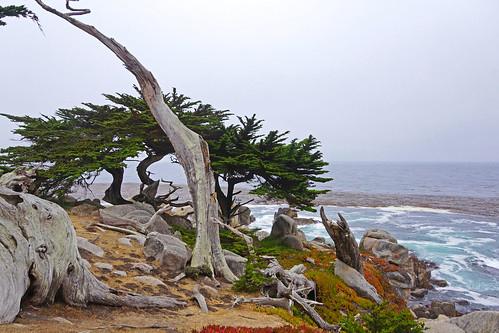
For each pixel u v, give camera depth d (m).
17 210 7.84
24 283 7.31
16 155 22.80
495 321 16.47
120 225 18.77
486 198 97.44
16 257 7.21
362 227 52.78
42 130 23.97
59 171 20.77
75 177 20.47
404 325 9.98
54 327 6.95
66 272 8.75
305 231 48.31
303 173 24.83
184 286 13.38
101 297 9.46
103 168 22.80
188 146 16.31
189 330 8.52
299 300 14.38
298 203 24.62
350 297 19.72
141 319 9.00
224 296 13.48
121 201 26.75
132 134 24.16
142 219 20.05
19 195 8.17
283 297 14.42
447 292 30.67
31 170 14.58
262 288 14.66
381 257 31.81
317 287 19.23
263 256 18.47
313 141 25.80
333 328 13.78
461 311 26.94
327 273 21.92
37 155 21.88
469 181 186.38
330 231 22.92
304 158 24.25
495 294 30.31
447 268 36.03
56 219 8.79
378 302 21.03
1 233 7.22
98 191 63.12
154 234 15.88
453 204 82.25
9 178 13.66
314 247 29.36
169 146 26.05
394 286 27.66
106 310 9.28
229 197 27.56
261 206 69.69
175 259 14.78
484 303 28.59
